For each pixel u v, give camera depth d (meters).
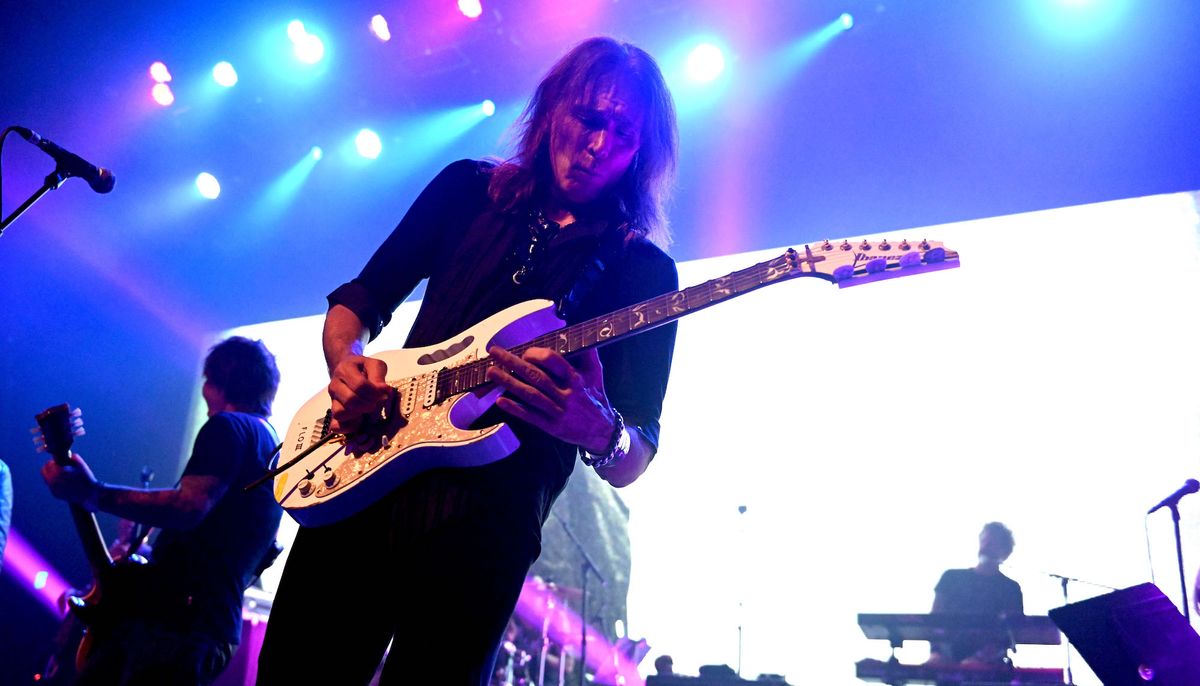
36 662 9.00
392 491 1.75
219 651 3.39
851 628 7.60
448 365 1.81
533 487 1.75
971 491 7.34
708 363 8.73
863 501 7.80
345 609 1.72
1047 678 4.93
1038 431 7.15
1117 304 7.00
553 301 1.86
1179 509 6.51
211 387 3.93
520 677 8.06
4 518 4.02
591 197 2.18
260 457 3.64
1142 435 6.76
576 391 1.64
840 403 8.08
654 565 8.47
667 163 2.34
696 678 5.06
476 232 2.09
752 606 8.02
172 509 3.32
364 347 2.03
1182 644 2.86
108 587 3.33
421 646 1.58
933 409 7.65
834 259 1.72
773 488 8.20
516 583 1.66
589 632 8.79
